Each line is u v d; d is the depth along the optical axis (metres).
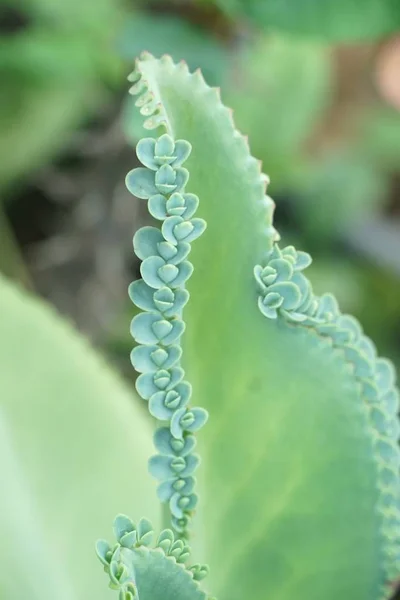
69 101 0.91
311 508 0.44
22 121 0.89
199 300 0.42
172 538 0.39
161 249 0.38
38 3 0.86
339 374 0.42
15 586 0.49
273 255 0.41
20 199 0.97
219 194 0.41
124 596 0.37
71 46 0.83
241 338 0.42
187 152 0.38
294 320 0.41
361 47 1.00
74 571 0.49
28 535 0.50
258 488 0.44
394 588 0.46
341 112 1.06
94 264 0.94
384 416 0.43
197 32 0.83
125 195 0.93
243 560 0.45
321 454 0.43
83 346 0.54
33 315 0.53
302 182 1.03
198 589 0.39
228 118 0.41
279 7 0.66
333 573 0.45
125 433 0.53
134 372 0.91
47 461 0.51
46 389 0.52
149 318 0.38
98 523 0.51
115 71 0.85
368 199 1.08
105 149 0.92
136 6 0.85
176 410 0.39
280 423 0.43
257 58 0.88
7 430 0.51
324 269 1.03
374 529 0.44
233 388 0.43
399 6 0.65
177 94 0.40
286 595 0.45
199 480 0.44
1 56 0.82
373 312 1.03
